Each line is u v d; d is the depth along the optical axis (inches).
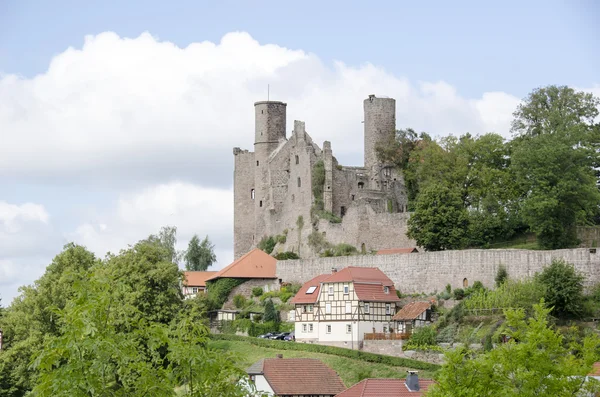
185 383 2261.3
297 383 3912.4
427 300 5068.9
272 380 3902.6
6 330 4601.4
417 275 5241.1
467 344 4441.4
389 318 5083.7
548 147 5187.0
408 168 6412.4
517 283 4680.1
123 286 2293.3
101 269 2568.9
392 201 6496.1
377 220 5989.2
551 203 5027.1
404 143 6560.0
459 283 5073.8
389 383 3676.2
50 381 2095.2
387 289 5147.6
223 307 5910.4
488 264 4985.2
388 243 5930.1
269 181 6801.2
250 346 5073.8
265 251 6668.3
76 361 2103.8
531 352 2628.0
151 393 2167.8
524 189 5531.5
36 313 4441.4
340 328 5044.3
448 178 5846.5
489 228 5497.1
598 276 4645.7
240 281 5944.9
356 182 6589.6
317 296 5177.2
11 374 4131.4
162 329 2251.5
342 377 4394.7
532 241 5452.8
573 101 5841.5
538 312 2871.6
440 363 4461.1
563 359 2711.6
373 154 6678.2
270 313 5467.5
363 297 5019.7
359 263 5511.8
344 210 6520.7
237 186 7126.0
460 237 5423.2
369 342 4859.7
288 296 5610.2
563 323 4387.3
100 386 2124.8
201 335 2332.7
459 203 5497.1
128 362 2185.0
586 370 2610.7
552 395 2549.2
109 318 2256.4
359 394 3624.5
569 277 4466.0
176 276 4948.3
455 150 5964.6
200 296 5826.8
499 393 2583.7
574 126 5388.8
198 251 7342.5
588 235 5211.6
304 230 6427.2
